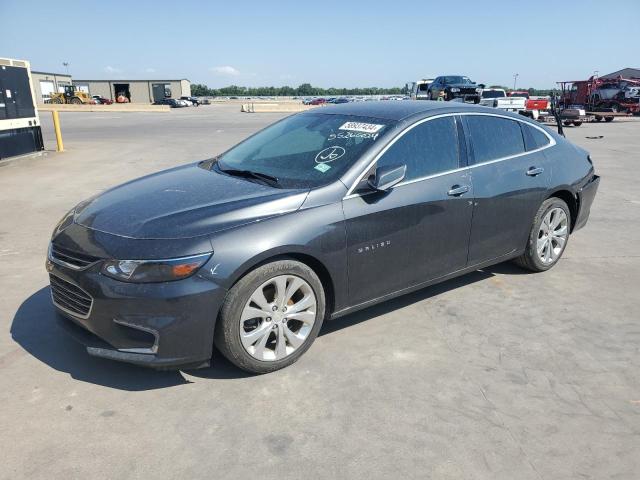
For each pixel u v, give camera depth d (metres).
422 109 4.01
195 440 2.64
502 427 2.78
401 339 3.70
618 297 4.46
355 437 2.68
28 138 12.96
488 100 26.06
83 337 3.09
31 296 4.35
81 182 9.77
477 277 4.89
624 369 3.36
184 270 2.83
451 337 3.74
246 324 3.15
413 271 3.83
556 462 2.53
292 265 3.16
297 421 2.80
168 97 85.44
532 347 3.62
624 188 9.27
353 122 3.97
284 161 3.81
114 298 2.82
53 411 2.85
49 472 2.41
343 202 3.36
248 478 2.40
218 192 3.40
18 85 12.48
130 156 13.48
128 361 2.89
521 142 4.56
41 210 7.52
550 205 4.74
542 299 4.40
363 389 3.09
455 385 3.15
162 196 3.43
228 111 48.12
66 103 63.16
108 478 2.38
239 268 2.93
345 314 3.58
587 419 2.86
